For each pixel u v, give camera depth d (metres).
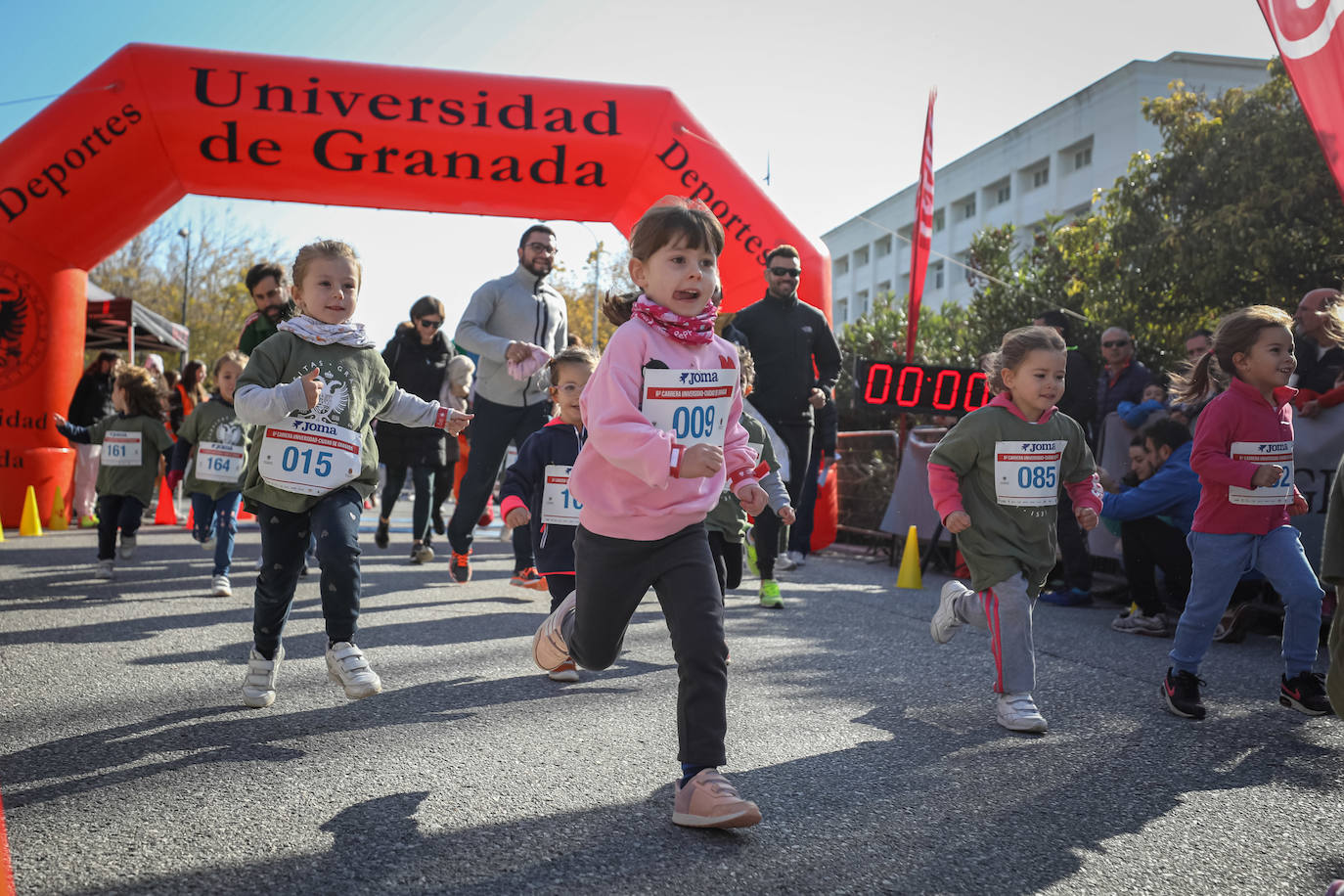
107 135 8.19
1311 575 3.78
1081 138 36.38
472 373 8.54
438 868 2.23
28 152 8.21
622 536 2.63
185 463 7.21
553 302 6.82
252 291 6.84
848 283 55.25
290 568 3.55
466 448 11.38
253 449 3.43
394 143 8.41
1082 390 6.90
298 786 2.78
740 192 9.03
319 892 2.10
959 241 44.31
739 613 5.92
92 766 2.94
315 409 3.41
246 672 4.19
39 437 10.14
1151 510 5.43
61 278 9.49
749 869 2.26
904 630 5.41
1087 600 6.66
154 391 7.14
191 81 8.21
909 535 7.40
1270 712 3.78
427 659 4.50
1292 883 2.24
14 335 9.57
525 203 8.91
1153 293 14.23
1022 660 3.54
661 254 2.66
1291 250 13.10
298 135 8.30
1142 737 3.43
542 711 3.62
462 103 8.52
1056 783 2.91
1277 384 3.82
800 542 8.82
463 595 6.48
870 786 2.85
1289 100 13.60
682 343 2.68
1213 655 4.91
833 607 6.21
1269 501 3.75
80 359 10.25
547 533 4.25
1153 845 2.45
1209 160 13.91
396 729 3.37
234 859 2.27
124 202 8.68
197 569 7.57
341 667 3.30
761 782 2.88
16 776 2.85
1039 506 3.66
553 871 2.22
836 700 3.86
